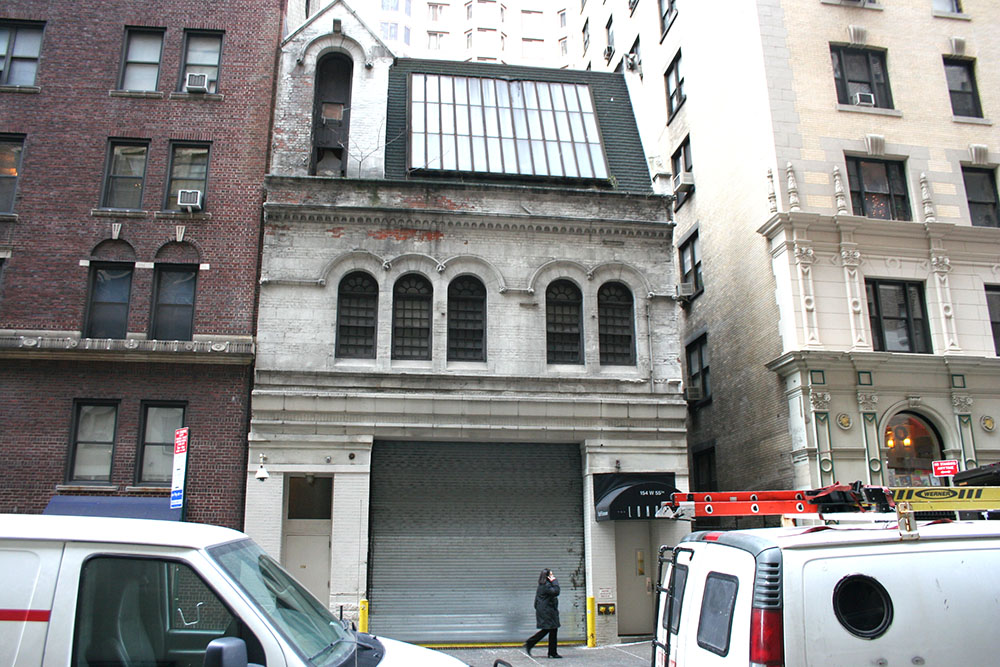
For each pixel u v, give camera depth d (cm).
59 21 1841
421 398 1659
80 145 1767
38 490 1563
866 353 1806
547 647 1581
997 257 1986
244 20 1906
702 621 535
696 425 2494
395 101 2020
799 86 2042
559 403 1703
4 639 389
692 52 2602
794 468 1828
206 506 1583
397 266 1741
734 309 2197
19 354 1605
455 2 6328
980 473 1082
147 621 406
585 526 1692
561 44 6297
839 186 1966
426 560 1627
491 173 1870
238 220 1759
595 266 1805
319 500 1655
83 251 1700
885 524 609
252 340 1678
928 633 459
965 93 2170
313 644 426
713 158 2389
